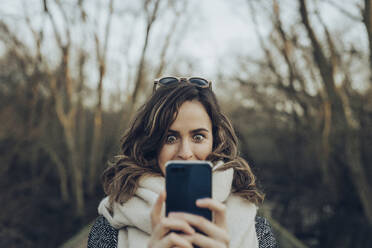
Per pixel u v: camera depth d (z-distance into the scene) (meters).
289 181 10.65
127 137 1.32
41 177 8.95
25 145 8.65
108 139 9.87
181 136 1.16
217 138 1.29
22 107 8.62
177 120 1.15
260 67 11.42
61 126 8.79
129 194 1.25
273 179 11.41
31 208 7.56
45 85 8.34
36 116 8.77
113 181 1.32
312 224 7.36
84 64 9.03
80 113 9.62
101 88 8.24
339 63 7.23
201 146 1.17
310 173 10.65
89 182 8.96
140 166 1.29
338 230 6.77
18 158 8.99
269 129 12.78
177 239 0.81
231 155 1.32
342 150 7.76
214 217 0.95
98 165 9.06
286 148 12.16
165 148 1.17
